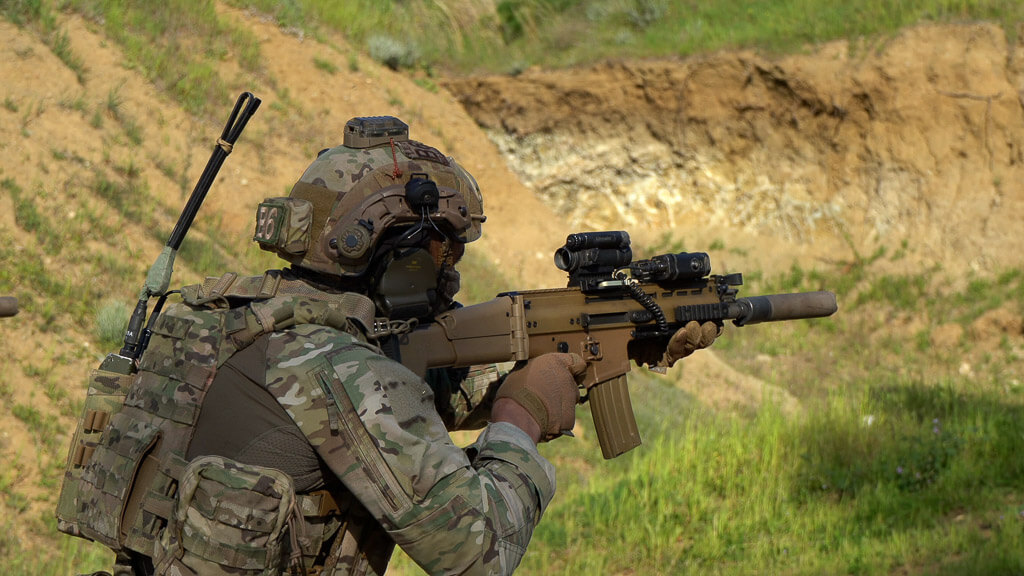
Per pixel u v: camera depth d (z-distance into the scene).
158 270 1.95
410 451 1.59
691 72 14.64
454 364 2.11
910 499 6.43
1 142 8.82
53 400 6.90
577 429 9.46
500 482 1.71
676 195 15.03
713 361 11.86
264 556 1.57
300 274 1.88
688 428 8.62
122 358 1.89
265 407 1.64
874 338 12.96
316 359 1.64
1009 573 4.97
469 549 1.59
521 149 15.33
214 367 1.70
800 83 14.09
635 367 11.13
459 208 1.92
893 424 7.89
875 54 13.82
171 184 10.09
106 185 9.23
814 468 7.12
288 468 1.63
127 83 10.68
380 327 1.88
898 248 13.65
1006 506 6.01
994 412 8.23
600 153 15.16
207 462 1.58
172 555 1.59
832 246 14.09
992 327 12.49
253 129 11.66
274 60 12.99
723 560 6.03
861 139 13.98
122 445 1.74
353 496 1.70
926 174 13.69
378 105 13.68
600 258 2.49
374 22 15.38
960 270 13.20
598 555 6.29
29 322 7.32
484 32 16.09
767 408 8.97
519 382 2.01
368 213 1.79
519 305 2.22
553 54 15.59
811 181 14.32
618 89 15.00
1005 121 13.34
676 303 2.80
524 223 14.54
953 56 13.57
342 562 1.70
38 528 5.95
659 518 6.60
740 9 15.30
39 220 8.23
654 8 15.64
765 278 14.15
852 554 5.63
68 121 9.65
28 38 10.09
